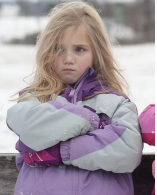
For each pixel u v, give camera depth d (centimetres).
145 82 1120
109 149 256
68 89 296
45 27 308
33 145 260
